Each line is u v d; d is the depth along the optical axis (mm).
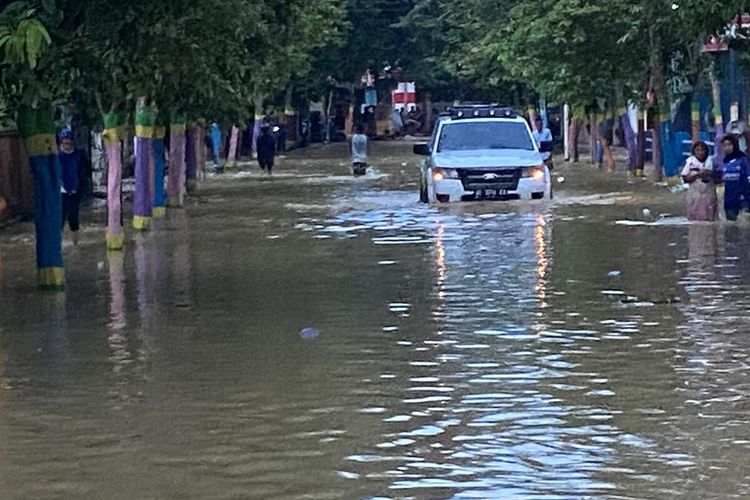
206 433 21750
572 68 87688
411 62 169625
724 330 30156
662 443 20656
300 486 18781
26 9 31828
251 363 27328
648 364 26609
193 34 43281
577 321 31734
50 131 38625
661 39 81438
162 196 65812
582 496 18016
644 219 57875
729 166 55688
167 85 44531
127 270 43688
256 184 94938
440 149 70062
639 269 40906
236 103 56281
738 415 22328
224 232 56500
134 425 22344
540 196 67875
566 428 21688
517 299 35312
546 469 19359
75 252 49750
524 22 88188
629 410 22828
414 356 27828
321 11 98000
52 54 34906
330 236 53469
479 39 124500
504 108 75750
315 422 22391
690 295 35406
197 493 18516
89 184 75062
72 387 25375
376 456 20266
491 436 21297
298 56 103500
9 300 37125
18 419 22875
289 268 43094
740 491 18094
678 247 46750
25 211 66312
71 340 30469
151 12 37062
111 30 36844
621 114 97000
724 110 92312
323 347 28938
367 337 30078
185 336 30641
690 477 18797
